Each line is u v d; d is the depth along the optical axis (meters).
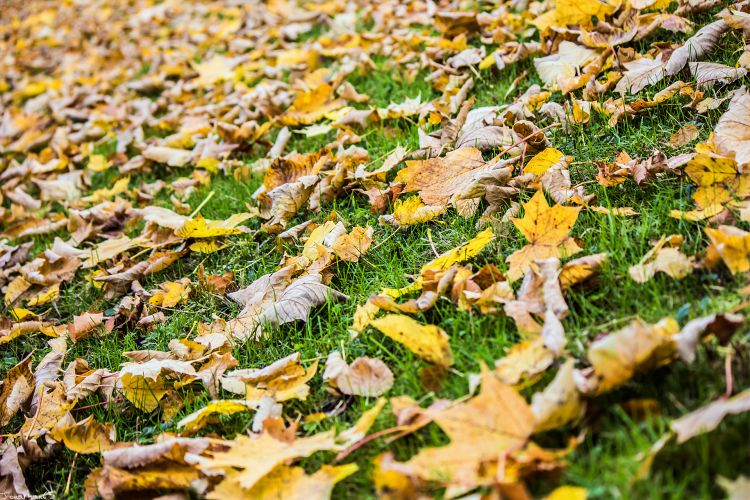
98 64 3.71
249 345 1.66
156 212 2.05
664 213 1.60
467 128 1.90
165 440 1.54
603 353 1.38
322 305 1.68
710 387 1.39
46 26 4.80
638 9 1.98
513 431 1.38
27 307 1.96
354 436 1.46
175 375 1.65
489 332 1.54
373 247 1.75
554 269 1.53
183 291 1.82
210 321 1.76
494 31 2.22
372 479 1.43
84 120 3.01
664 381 1.41
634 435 1.36
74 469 1.58
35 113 3.29
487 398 1.39
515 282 1.59
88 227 2.11
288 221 1.89
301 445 1.46
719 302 1.46
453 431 1.38
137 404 1.63
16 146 2.87
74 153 2.65
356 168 1.93
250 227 1.95
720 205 1.56
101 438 1.59
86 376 1.69
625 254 1.57
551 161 1.72
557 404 1.37
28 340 1.86
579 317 1.52
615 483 1.34
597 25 2.01
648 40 1.96
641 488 1.33
